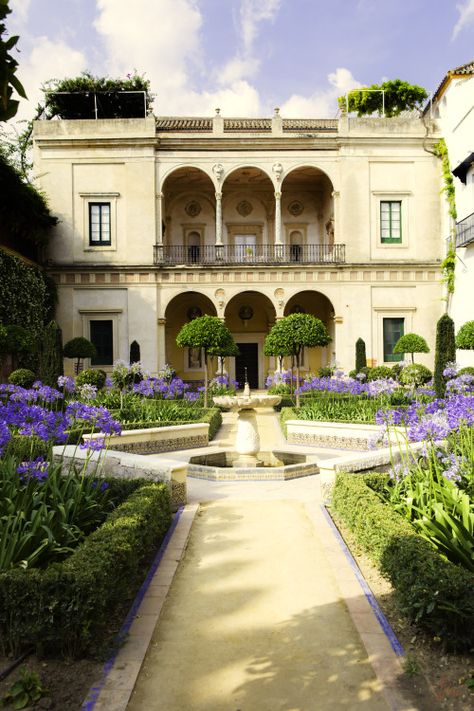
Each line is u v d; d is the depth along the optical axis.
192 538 6.30
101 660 3.70
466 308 26.00
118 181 28.11
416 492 5.70
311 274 28.11
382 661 3.66
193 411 15.88
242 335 32.22
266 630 4.17
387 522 5.03
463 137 25.78
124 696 3.30
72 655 3.69
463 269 26.34
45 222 26.38
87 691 3.36
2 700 3.26
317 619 4.33
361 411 14.73
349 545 5.96
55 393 6.84
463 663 3.57
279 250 28.38
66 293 27.69
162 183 28.11
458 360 25.53
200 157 28.25
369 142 28.36
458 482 5.77
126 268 27.67
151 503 5.81
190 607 4.56
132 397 16.50
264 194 32.25
